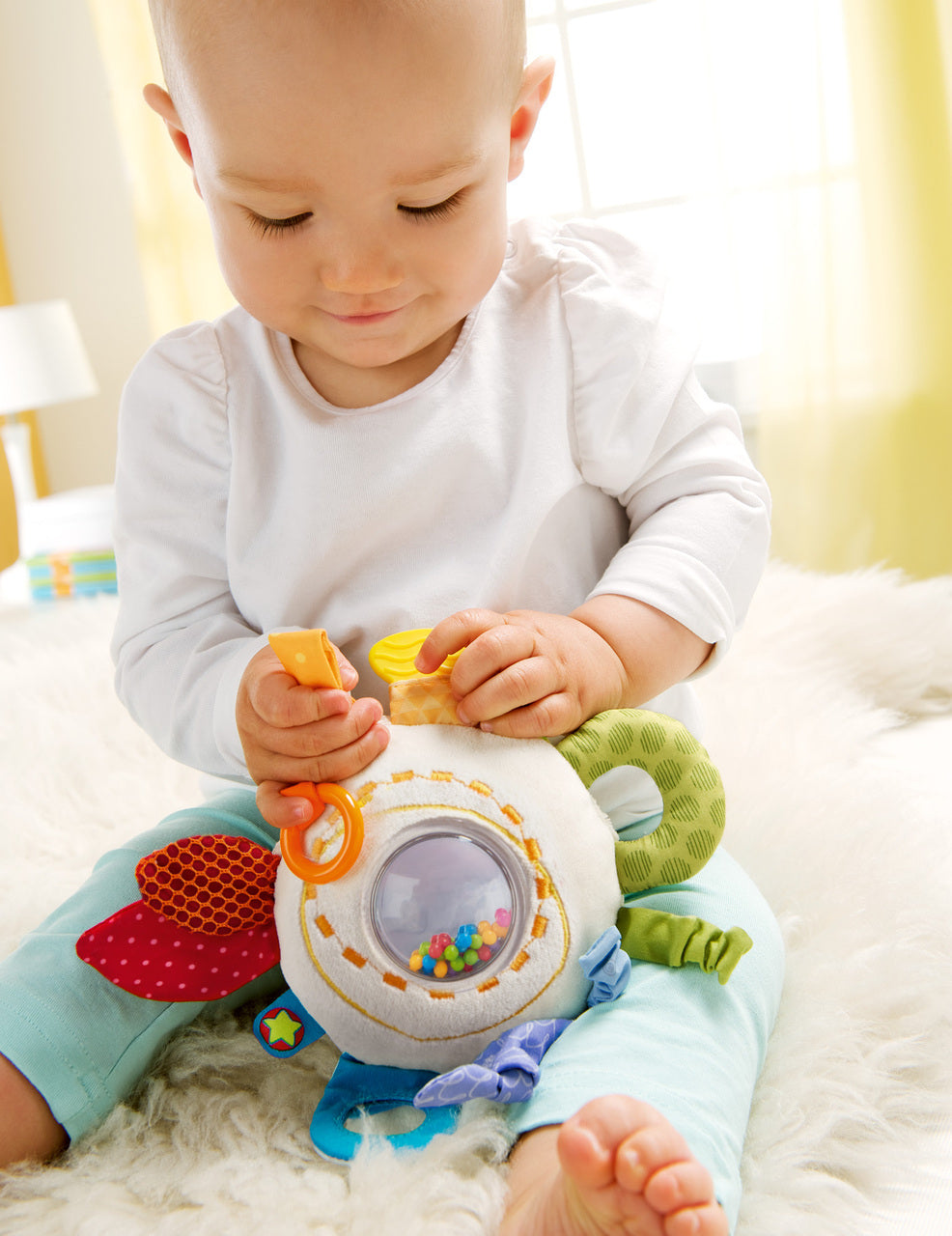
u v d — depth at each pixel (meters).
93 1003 0.76
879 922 0.87
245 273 0.79
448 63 0.70
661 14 2.73
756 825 0.99
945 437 2.58
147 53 2.82
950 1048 0.77
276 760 0.72
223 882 0.74
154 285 2.91
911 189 2.51
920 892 0.90
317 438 0.91
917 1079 0.76
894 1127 0.72
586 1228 0.53
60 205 3.08
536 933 0.68
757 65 2.62
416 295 0.79
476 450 0.91
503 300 0.96
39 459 3.21
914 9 2.44
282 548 0.93
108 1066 0.75
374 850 0.68
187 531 0.97
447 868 0.68
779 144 2.62
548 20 2.80
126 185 3.04
